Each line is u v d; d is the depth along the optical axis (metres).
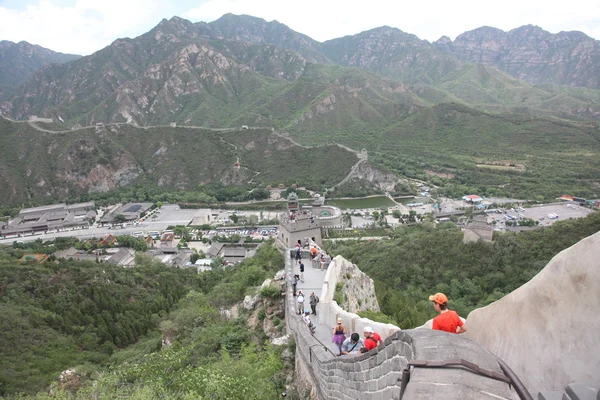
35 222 173.12
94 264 90.50
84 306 65.06
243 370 24.70
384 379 9.39
